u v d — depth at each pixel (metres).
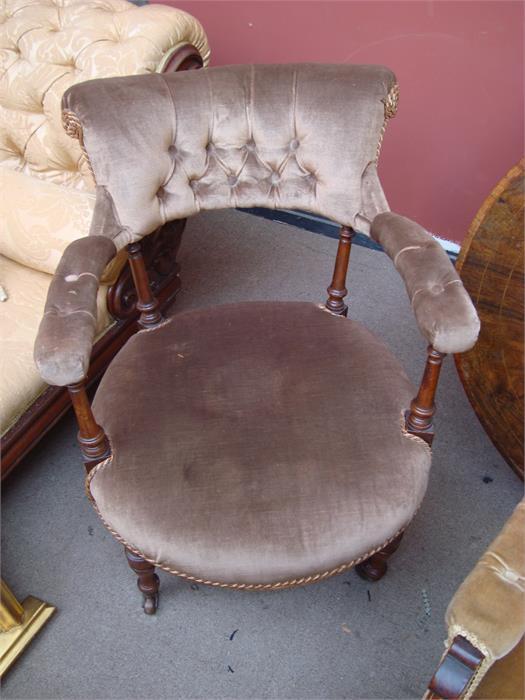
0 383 1.22
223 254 2.09
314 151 1.11
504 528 0.72
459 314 0.83
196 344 1.13
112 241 1.06
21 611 1.19
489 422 1.35
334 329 1.16
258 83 1.10
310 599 1.25
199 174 1.15
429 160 1.90
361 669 1.15
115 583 1.28
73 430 1.56
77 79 1.34
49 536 1.36
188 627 1.21
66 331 0.84
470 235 1.28
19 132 1.45
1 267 1.47
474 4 1.58
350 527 0.88
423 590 1.26
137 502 0.90
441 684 0.63
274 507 0.88
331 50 1.87
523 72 1.62
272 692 1.13
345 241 1.17
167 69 1.30
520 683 0.69
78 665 1.17
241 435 0.97
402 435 0.96
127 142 1.06
